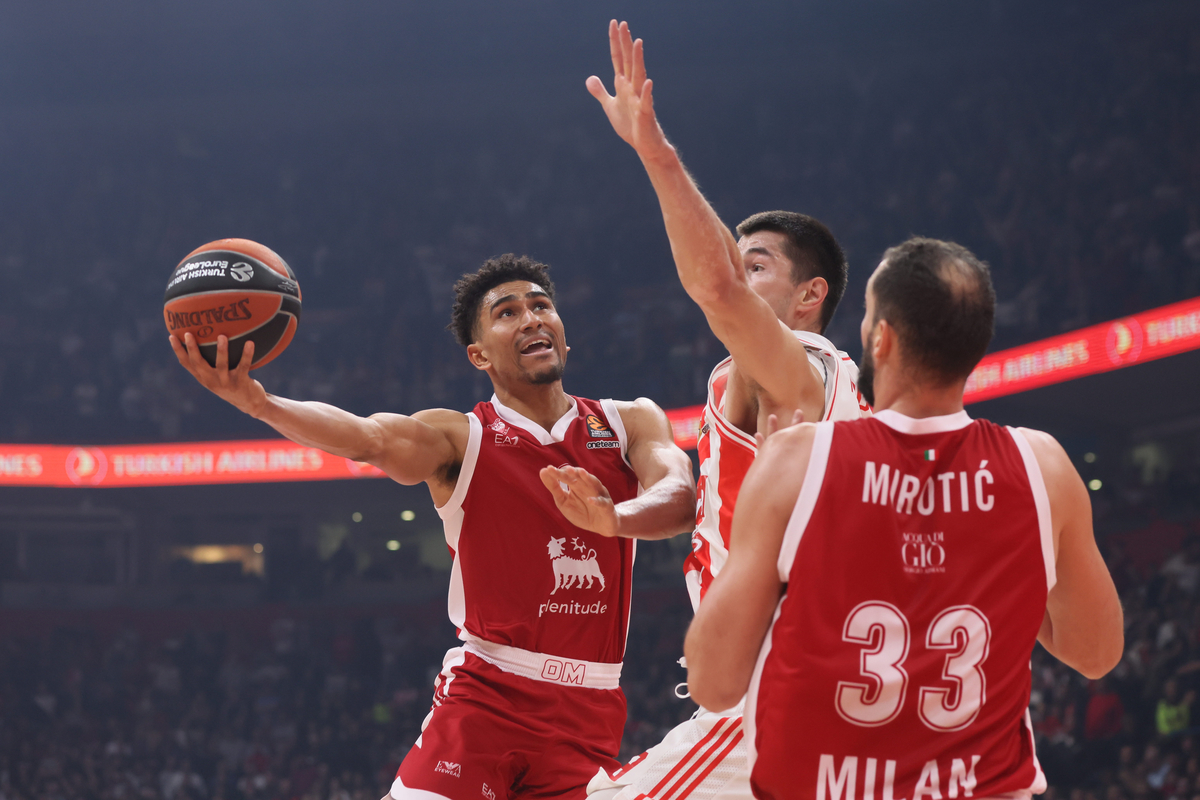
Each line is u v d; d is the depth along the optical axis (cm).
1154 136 2869
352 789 2412
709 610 297
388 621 3050
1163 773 1584
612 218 3669
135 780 2548
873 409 329
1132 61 3189
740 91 3825
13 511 3209
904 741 285
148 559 3303
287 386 3344
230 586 3177
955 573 289
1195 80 2888
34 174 3969
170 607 3084
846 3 3716
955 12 3581
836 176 3553
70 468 2855
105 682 2903
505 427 532
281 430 457
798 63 3784
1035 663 2022
